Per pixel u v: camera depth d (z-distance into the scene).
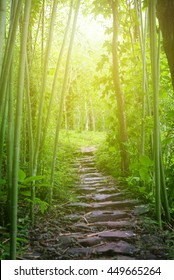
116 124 5.16
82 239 2.38
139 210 3.10
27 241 2.29
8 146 2.45
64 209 3.30
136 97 4.58
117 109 4.96
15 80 3.80
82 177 5.38
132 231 2.59
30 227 2.62
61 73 6.50
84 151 8.24
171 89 3.70
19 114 1.88
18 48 3.86
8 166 2.44
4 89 1.96
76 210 3.34
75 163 6.96
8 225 2.48
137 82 4.35
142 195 3.65
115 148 5.16
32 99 4.06
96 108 12.16
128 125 4.75
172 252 2.07
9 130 2.43
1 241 2.21
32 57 3.65
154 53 2.66
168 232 2.51
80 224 2.80
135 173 3.80
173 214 2.95
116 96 4.79
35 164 3.01
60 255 2.08
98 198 3.78
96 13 4.77
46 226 2.69
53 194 3.71
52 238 2.42
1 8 1.65
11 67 2.41
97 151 7.63
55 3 3.04
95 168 6.34
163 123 3.62
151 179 3.28
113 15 4.68
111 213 3.15
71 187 4.47
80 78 9.05
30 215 2.70
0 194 2.47
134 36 4.85
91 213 3.19
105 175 5.49
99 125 14.79
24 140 3.68
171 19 2.19
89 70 8.74
